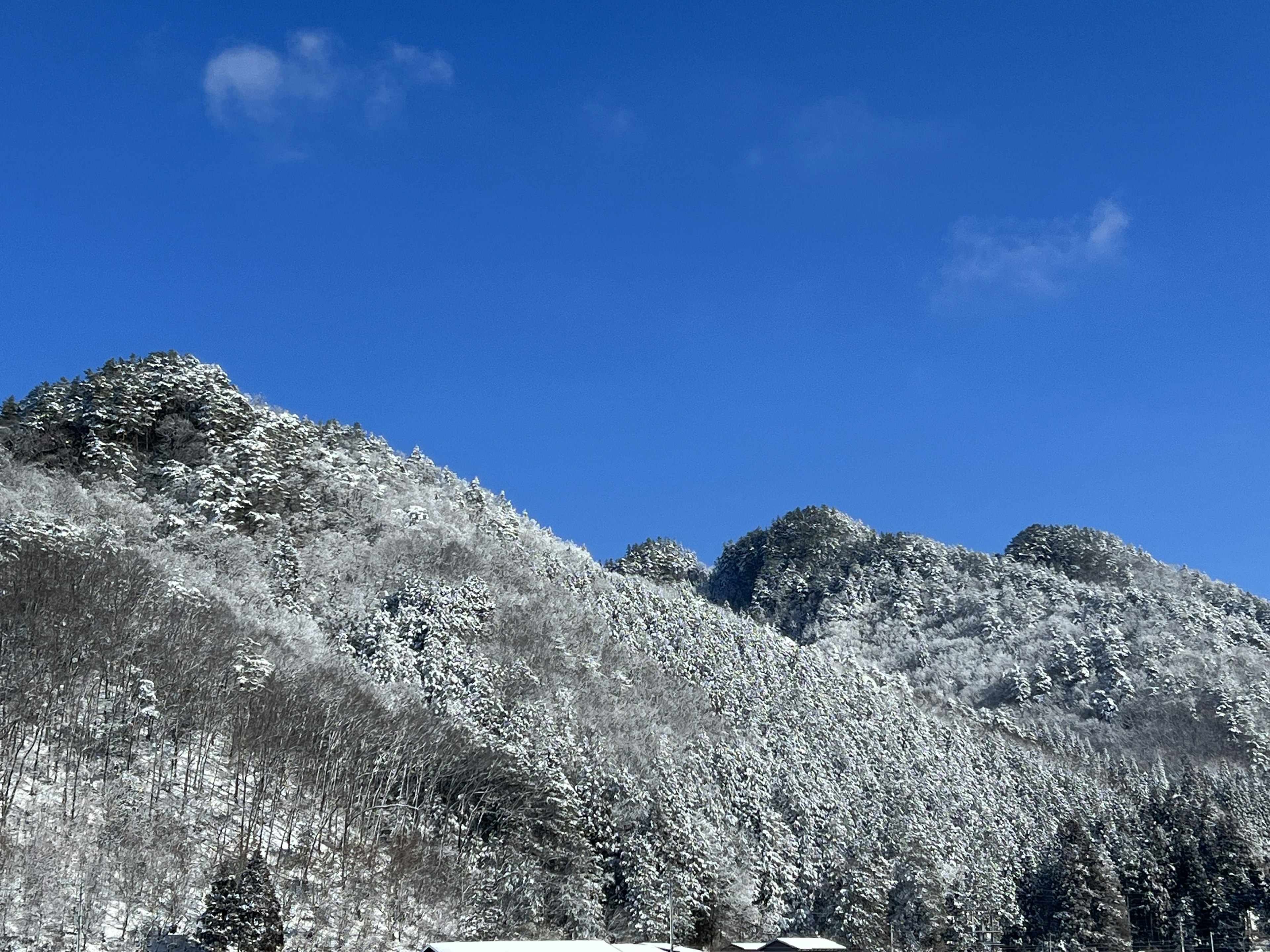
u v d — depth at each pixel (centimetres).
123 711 9362
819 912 12006
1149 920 14000
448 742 11019
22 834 7712
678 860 10725
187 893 7869
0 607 9675
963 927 12631
